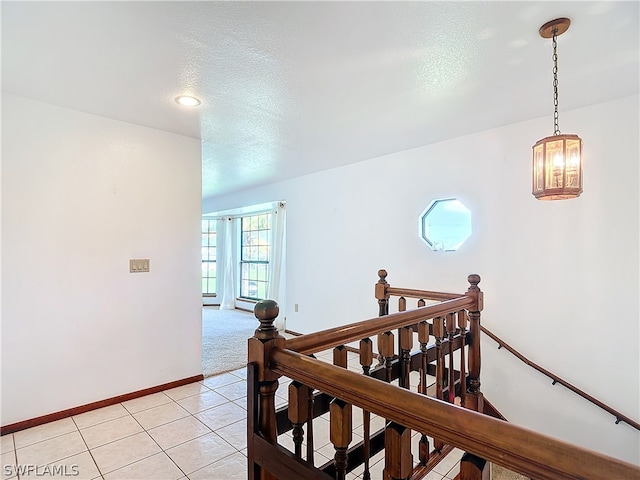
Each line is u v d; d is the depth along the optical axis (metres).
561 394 2.72
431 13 1.53
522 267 2.92
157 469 1.99
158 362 3.04
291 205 5.30
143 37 1.69
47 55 1.85
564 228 2.71
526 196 2.90
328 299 4.68
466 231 3.37
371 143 3.49
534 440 0.70
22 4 1.43
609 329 2.51
